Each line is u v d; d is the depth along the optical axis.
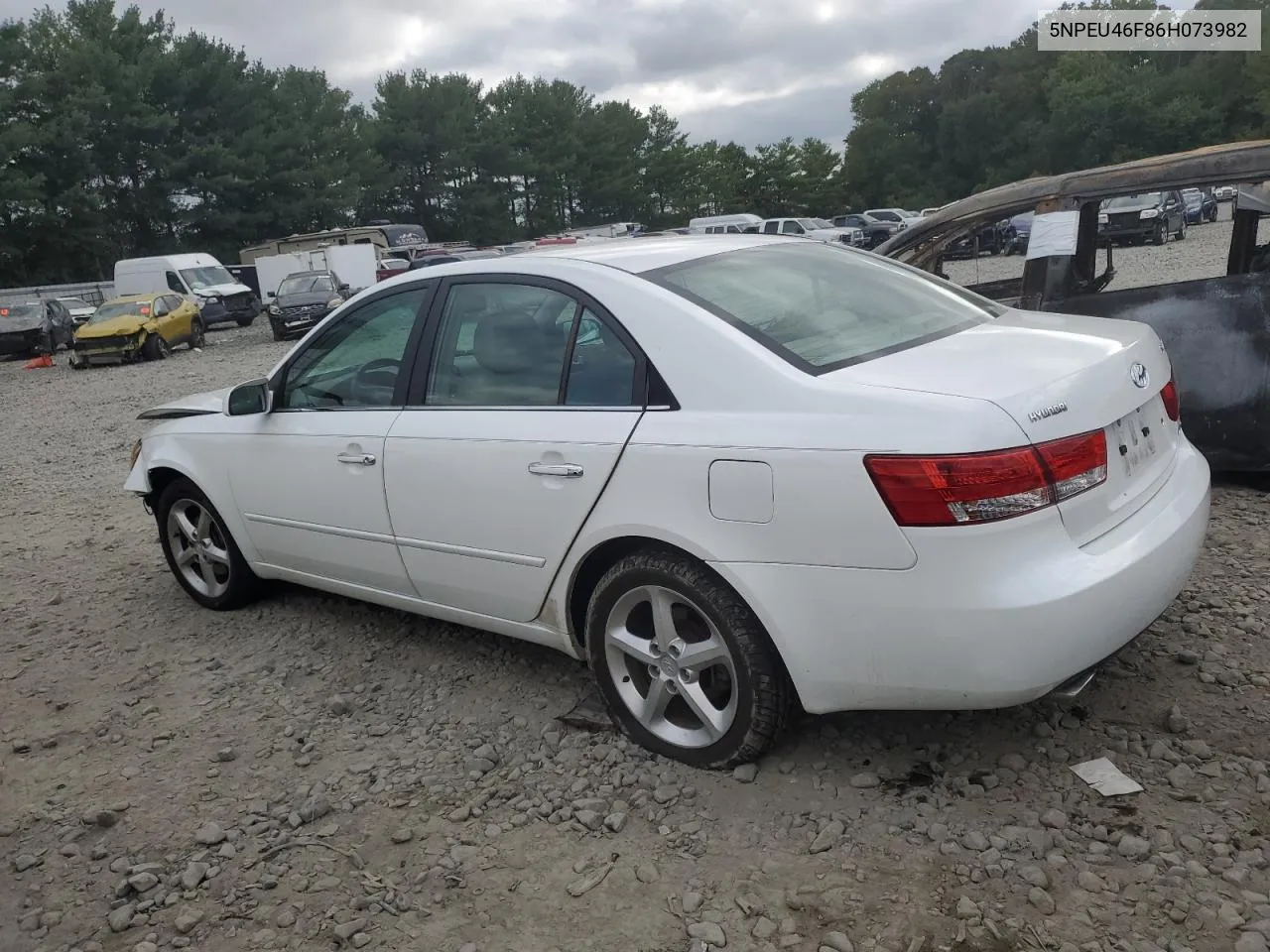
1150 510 2.99
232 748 3.74
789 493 2.78
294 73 67.56
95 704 4.22
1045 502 2.62
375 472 3.90
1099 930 2.42
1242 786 2.89
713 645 3.07
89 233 49.88
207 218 54.41
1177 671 3.55
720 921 2.59
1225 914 2.42
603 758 3.38
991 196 6.16
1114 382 2.93
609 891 2.75
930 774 3.09
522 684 4.00
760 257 3.64
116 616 5.25
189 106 55.91
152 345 22.44
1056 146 79.62
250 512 4.59
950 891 2.60
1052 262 5.80
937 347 3.10
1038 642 2.60
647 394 3.12
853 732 3.34
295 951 2.66
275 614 4.98
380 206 71.56
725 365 2.99
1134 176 5.52
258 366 19.27
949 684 2.69
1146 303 5.49
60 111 49.09
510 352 3.54
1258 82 71.12
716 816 3.00
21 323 25.75
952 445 2.57
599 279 3.34
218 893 2.91
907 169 91.62
